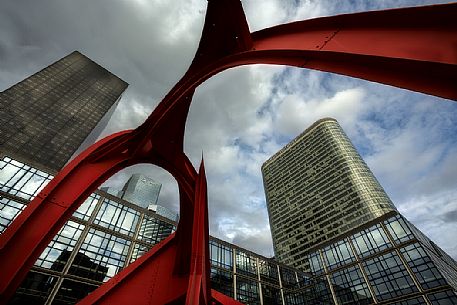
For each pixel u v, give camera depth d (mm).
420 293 31531
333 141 100125
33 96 101875
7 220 26375
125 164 10523
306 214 92312
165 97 11055
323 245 46375
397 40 3512
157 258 12234
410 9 3516
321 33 5059
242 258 43625
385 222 38781
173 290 10719
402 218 37094
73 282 26000
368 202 75688
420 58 3088
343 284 40156
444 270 33844
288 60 5730
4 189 27688
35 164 30984
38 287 23812
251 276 42438
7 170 28844
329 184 90625
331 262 43594
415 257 33562
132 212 34875
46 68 118812
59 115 102438
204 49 9992
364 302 36438
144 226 34875
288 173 111625
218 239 42469
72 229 28578
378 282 36000
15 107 93375
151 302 10641
